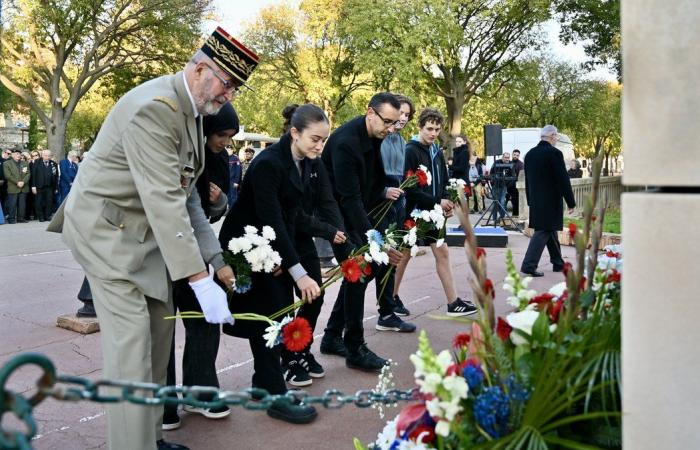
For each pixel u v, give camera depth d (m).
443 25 26.50
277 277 3.83
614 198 14.45
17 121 46.38
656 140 1.33
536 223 8.22
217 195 3.84
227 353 5.04
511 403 1.63
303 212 4.21
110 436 2.82
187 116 3.01
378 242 4.06
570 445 1.60
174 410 3.64
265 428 3.65
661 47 1.32
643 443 1.37
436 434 1.72
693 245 1.31
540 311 1.88
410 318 6.07
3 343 5.26
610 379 1.65
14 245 11.77
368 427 3.66
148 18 27.69
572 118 37.91
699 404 1.32
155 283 2.92
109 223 2.84
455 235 10.94
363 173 4.50
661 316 1.34
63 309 6.46
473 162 20.03
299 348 3.21
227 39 2.95
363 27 27.39
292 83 34.25
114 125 2.88
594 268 1.97
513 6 27.88
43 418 3.76
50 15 25.91
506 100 38.12
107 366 2.79
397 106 4.45
